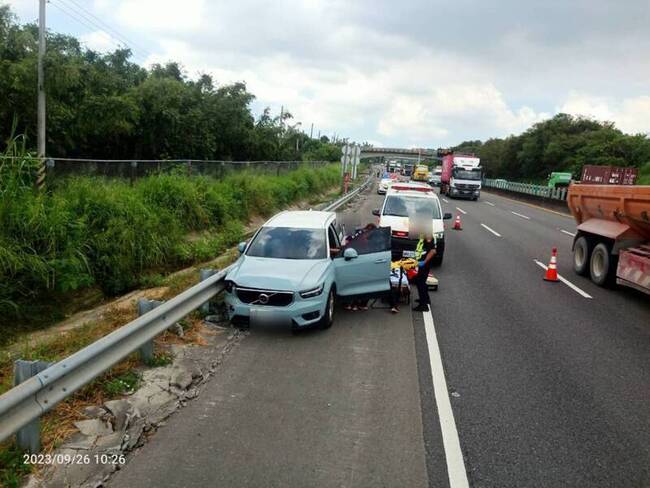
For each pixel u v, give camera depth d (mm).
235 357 6766
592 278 12391
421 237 9453
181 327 7305
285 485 4145
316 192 35188
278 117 42812
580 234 13500
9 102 19016
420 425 5168
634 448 4906
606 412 5629
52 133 21281
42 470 4117
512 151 84562
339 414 5328
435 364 6805
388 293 9094
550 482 4328
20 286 8539
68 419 4855
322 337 7684
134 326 5621
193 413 5258
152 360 6223
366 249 8930
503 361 7023
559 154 71375
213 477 4207
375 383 6125
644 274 10133
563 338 8125
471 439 4949
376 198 37969
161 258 11758
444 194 49938
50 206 9516
